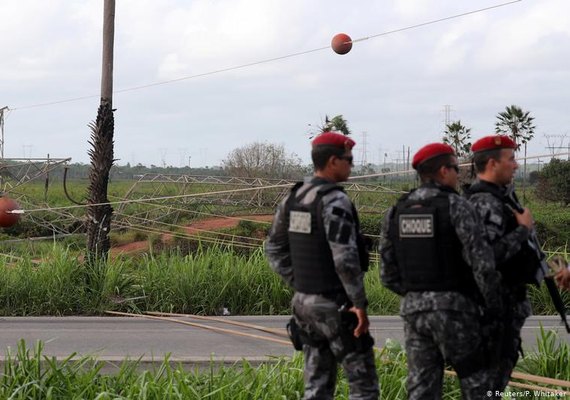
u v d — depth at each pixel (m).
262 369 7.14
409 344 5.18
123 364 7.38
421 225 4.98
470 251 4.83
